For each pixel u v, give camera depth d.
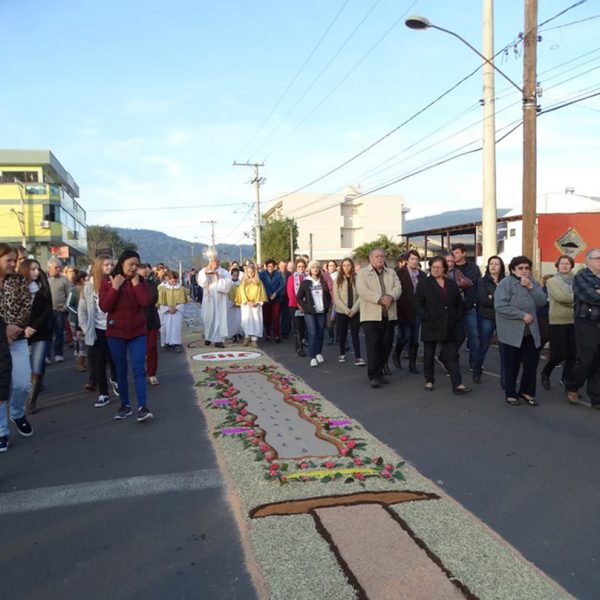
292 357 10.79
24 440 5.84
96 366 7.26
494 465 4.93
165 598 3.04
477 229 27.55
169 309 12.07
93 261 6.82
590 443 5.50
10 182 49.09
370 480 4.49
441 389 7.84
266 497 4.20
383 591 3.03
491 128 13.60
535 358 6.87
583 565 3.33
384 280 8.02
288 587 3.09
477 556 3.36
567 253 12.57
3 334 5.05
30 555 3.50
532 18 11.42
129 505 4.18
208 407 6.89
